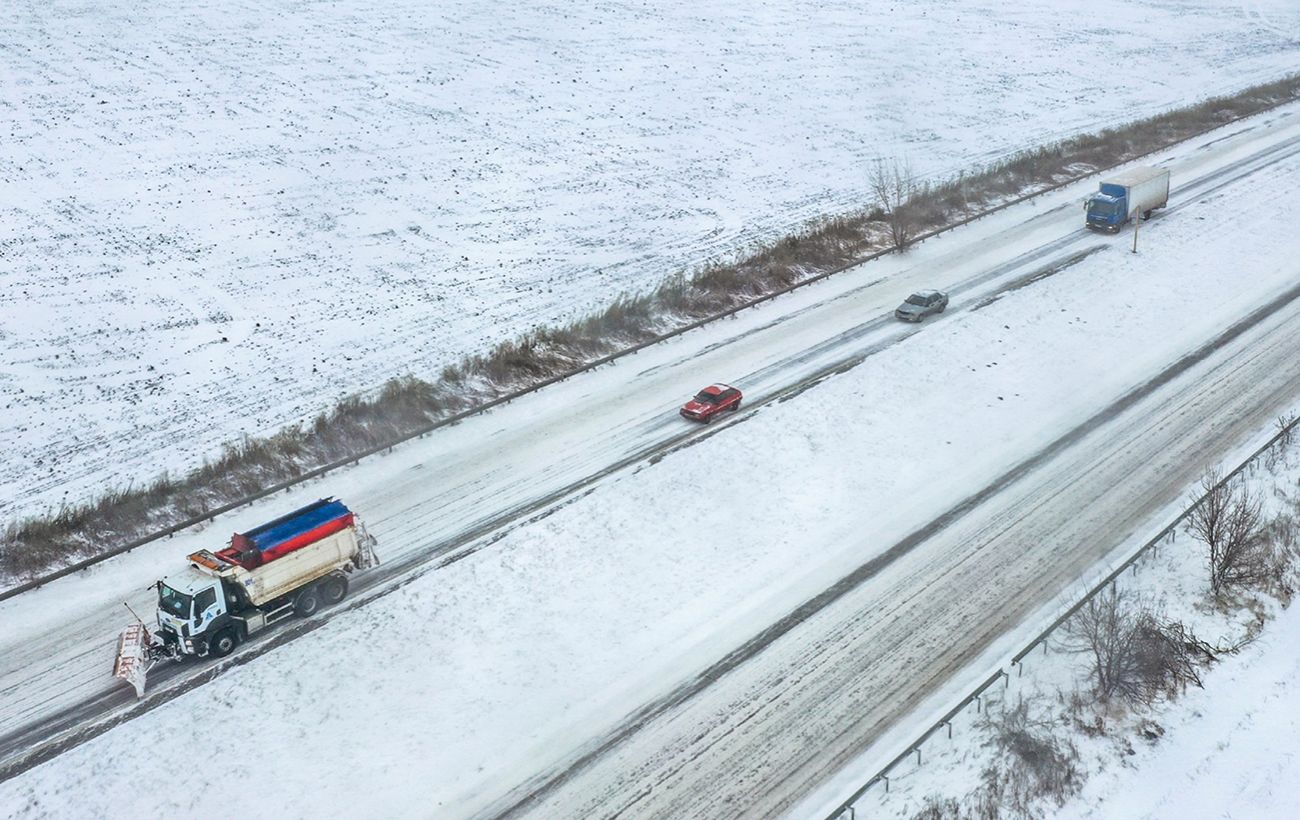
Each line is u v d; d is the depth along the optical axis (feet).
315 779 85.56
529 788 84.53
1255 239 193.57
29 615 105.70
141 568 112.57
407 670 97.09
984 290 174.40
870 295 174.81
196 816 82.43
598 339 159.74
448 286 182.80
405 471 129.18
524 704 93.15
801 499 121.90
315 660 98.07
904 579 108.06
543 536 115.24
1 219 204.54
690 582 108.37
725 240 200.23
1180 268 182.19
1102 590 104.47
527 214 214.07
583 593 107.04
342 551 105.50
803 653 98.27
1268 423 134.92
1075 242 193.77
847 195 223.51
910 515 118.73
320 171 232.32
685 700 93.15
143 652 96.12
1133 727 89.15
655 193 225.35
